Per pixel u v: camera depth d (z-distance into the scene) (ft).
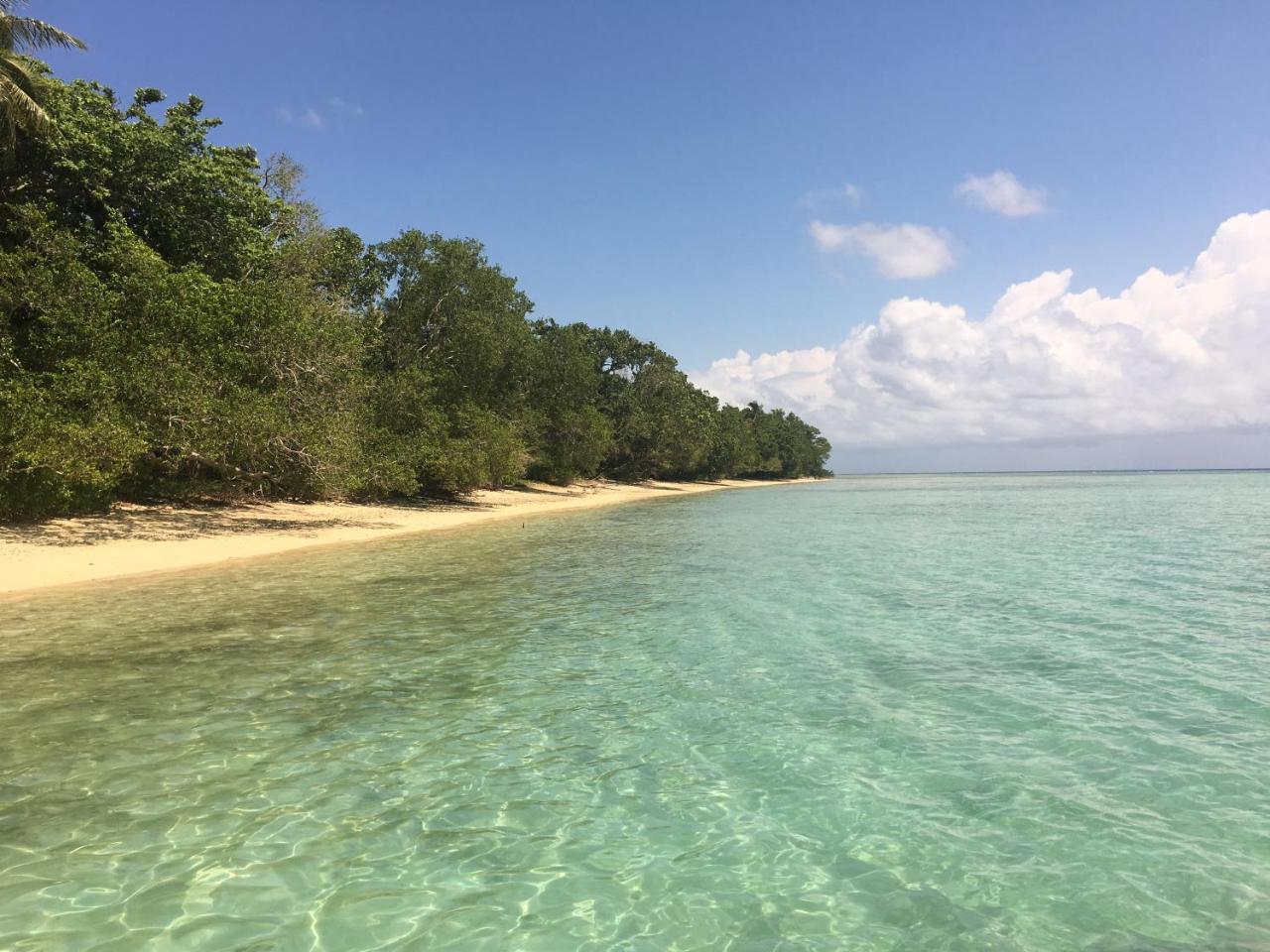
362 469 100.12
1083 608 45.03
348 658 32.86
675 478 336.49
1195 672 30.68
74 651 33.27
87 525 71.56
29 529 65.98
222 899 14.51
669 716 25.67
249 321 83.30
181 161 84.12
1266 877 15.53
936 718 25.41
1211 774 20.68
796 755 22.29
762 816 18.43
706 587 53.31
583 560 69.31
